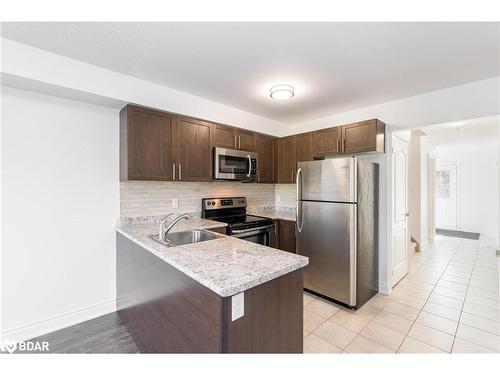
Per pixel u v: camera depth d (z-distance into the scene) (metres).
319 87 2.50
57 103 2.17
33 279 2.08
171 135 2.56
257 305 1.20
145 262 1.83
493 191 6.41
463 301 2.72
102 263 2.43
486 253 4.66
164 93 2.51
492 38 1.65
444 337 2.05
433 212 5.88
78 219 2.29
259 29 1.58
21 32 1.61
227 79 2.34
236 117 3.20
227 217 3.43
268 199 4.18
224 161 2.97
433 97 2.59
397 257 3.23
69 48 1.81
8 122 1.96
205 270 1.22
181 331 1.34
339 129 3.06
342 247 2.59
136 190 2.64
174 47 1.79
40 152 2.10
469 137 5.11
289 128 4.01
